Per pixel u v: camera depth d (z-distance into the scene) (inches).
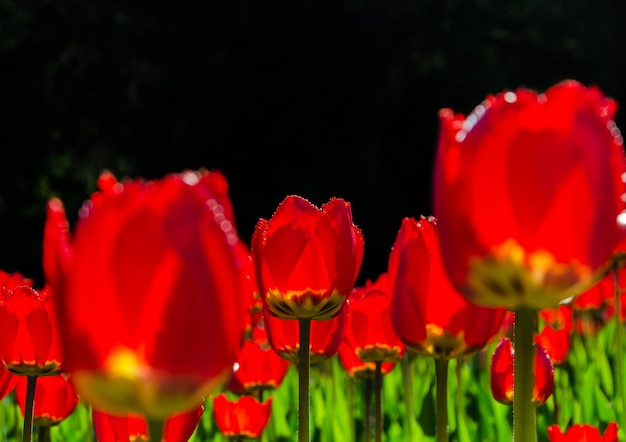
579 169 26.3
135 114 490.6
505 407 69.4
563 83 26.7
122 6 500.4
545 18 541.6
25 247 451.5
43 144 480.4
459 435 58.8
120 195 24.7
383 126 520.7
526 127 26.4
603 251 26.6
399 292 35.1
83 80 491.5
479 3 533.6
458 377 59.3
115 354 24.7
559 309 90.7
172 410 25.0
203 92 502.9
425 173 517.3
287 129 503.5
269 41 509.4
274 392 83.9
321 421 68.6
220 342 24.8
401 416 74.9
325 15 512.4
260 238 36.6
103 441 32.3
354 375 53.0
